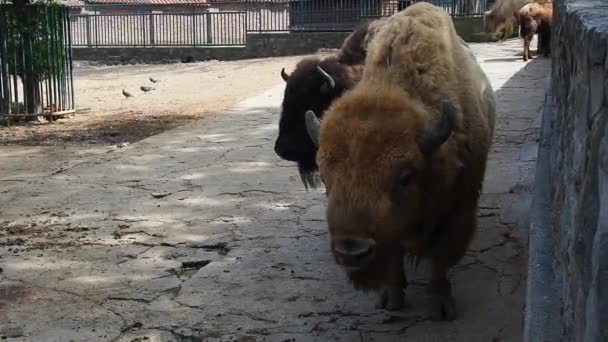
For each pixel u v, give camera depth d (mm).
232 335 4336
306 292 4934
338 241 3426
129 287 5082
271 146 9695
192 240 6039
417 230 4062
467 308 4598
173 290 5023
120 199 7324
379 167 3486
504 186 7254
